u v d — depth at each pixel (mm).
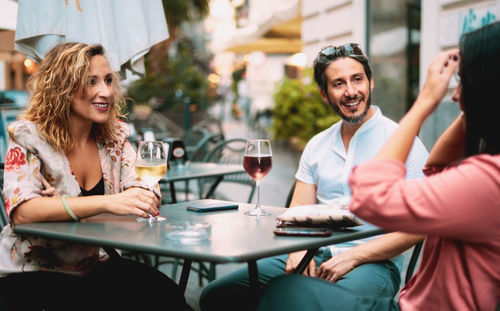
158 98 15594
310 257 1800
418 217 1191
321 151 2355
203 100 16156
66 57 1926
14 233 1855
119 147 2182
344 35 8656
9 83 7527
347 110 2184
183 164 3822
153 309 1807
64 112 1937
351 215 1601
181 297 1925
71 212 1760
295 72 18172
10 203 1788
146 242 1472
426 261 1370
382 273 1956
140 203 1791
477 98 1213
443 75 1307
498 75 1178
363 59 2174
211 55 26328
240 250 1372
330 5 8953
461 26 5820
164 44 16172
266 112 18516
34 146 1903
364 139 2221
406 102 7246
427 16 6324
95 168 2107
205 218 1882
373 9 7918
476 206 1154
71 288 1843
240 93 32219
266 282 2148
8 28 3781
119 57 2727
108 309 1788
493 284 1215
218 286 2061
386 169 1257
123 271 1887
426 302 1312
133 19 2740
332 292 1414
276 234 1577
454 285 1248
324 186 2303
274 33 13453
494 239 1185
